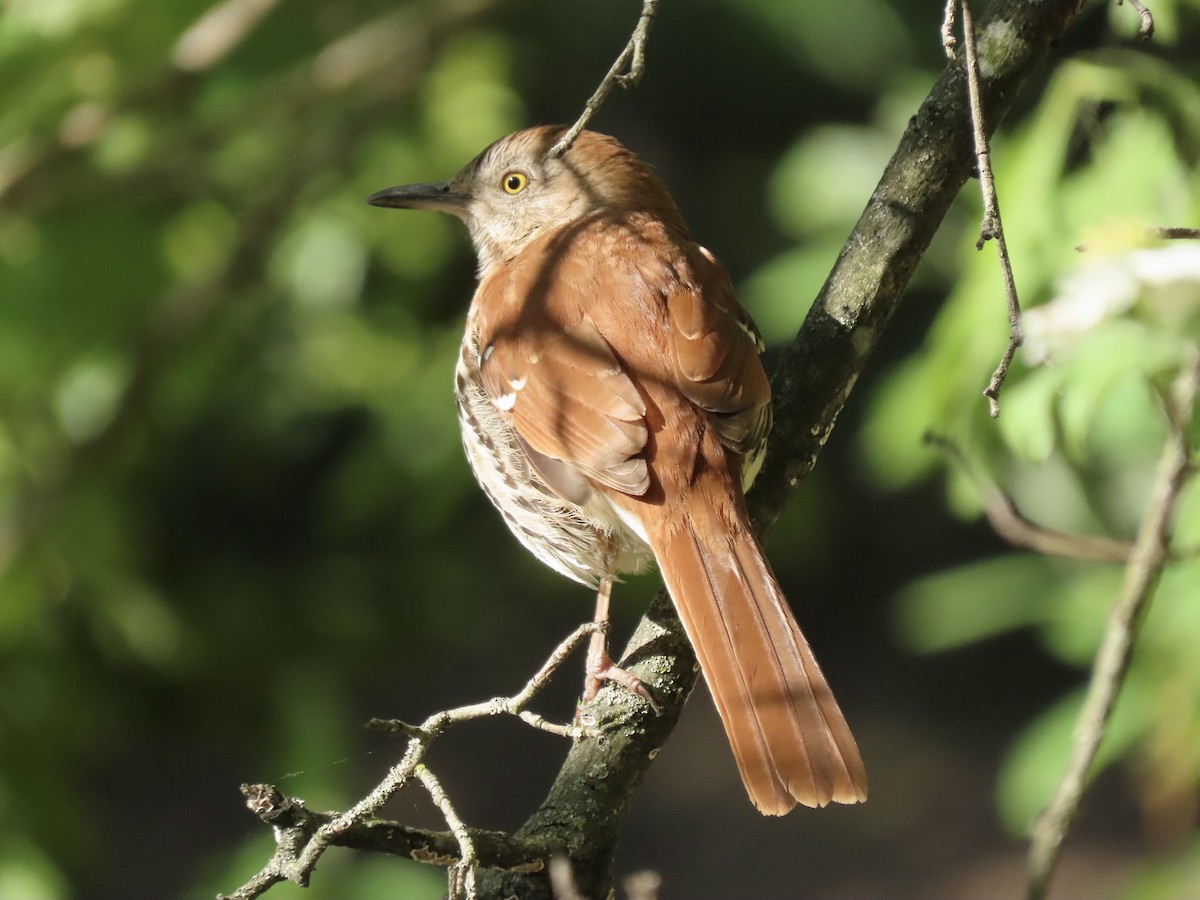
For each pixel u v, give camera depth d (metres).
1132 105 7.44
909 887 15.83
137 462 11.65
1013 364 7.46
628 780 5.39
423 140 12.30
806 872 16.30
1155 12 7.17
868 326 6.07
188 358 11.62
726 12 18.39
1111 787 16.89
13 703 10.32
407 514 12.96
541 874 4.99
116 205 10.73
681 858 16.66
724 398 6.04
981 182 4.89
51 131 10.43
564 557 6.86
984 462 7.67
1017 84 5.88
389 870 10.53
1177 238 5.64
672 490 5.89
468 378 7.05
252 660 11.66
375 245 12.55
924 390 7.89
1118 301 5.93
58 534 10.62
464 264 13.66
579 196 8.04
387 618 12.56
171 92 10.40
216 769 17.41
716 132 19.36
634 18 18.16
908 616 19.52
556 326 6.46
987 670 19.55
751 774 5.20
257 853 10.48
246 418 13.91
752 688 5.36
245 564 12.28
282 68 11.73
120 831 16.38
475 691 18.25
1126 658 5.58
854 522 20.39
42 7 9.95
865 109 19.00
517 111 12.67
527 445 6.37
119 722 11.10
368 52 11.22
